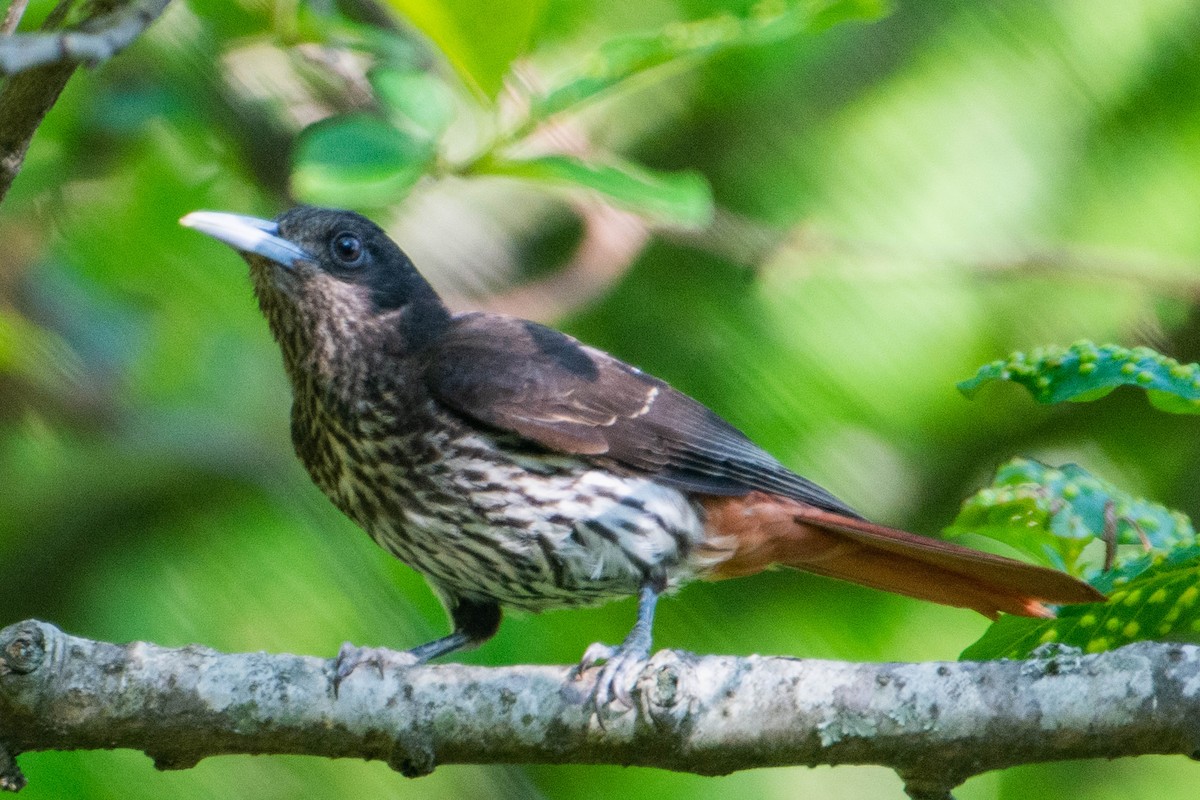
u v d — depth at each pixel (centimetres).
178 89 1105
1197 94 1390
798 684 717
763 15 795
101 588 1203
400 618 1194
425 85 803
